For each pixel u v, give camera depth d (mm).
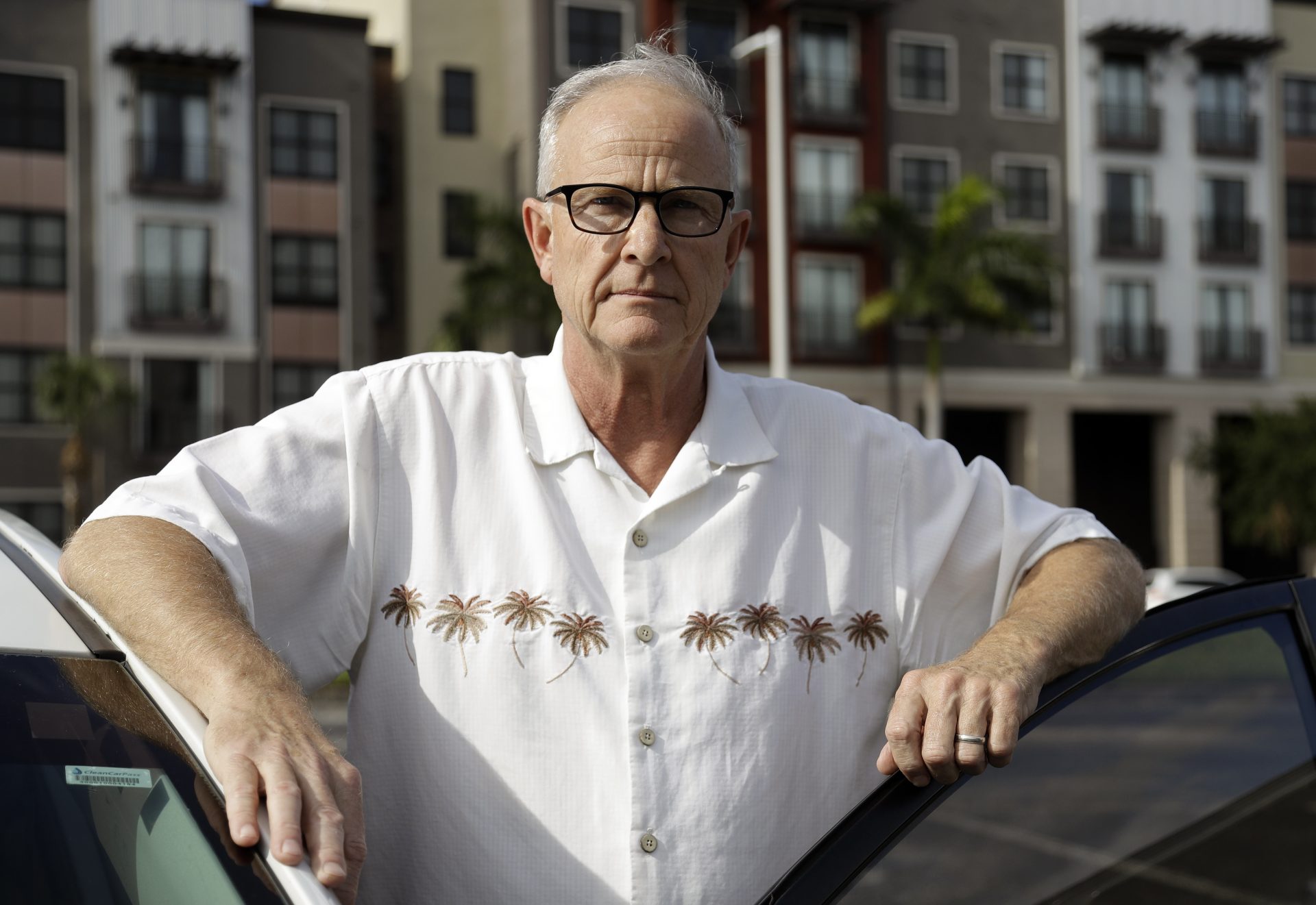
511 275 21359
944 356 27500
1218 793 1631
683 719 1565
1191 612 1640
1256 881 1670
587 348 1610
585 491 1632
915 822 1408
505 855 1531
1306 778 1656
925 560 1732
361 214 26062
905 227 23688
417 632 1586
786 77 26500
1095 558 1633
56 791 1075
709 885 1537
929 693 1351
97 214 24469
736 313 25844
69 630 1259
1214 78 29281
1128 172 28594
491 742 1551
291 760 1115
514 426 1652
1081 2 28312
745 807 1563
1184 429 29031
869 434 1750
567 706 1556
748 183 26078
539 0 25844
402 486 1631
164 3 24859
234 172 25141
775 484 1682
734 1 26391
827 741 1650
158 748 1133
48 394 23297
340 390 1638
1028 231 28031
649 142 1550
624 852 1534
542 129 1682
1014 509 1720
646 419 1649
